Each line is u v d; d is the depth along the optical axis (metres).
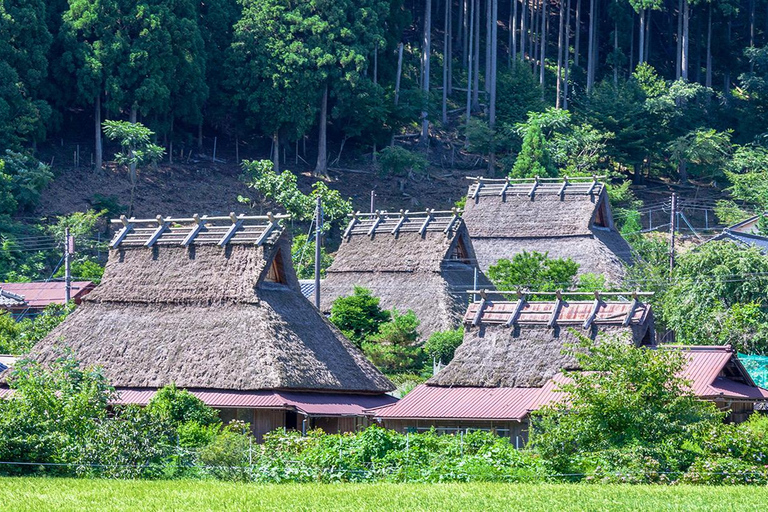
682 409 65.62
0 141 162.75
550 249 144.62
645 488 58.38
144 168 180.88
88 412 68.38
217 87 190.88
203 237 95.88
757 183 189.25
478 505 52.69
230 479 64.12
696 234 173.38
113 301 94.12
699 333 111.31
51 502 53.28
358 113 194.25
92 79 171.12
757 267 113.31
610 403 64.38
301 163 197.00
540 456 64.81
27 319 121.88
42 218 162.88
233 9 196.88
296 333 90.69
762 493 56.62
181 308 91.88
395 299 124.12
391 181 197.00
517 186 153.62
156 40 172.50
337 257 133.62
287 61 183.12
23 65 168.12
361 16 194.25
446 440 70.00
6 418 66.44
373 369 95.69
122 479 63.09
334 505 52.59
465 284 126.25
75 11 172.62
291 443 69.19
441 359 108.88
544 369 86.00
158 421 68.69
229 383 85.44
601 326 86.88
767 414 87.06
